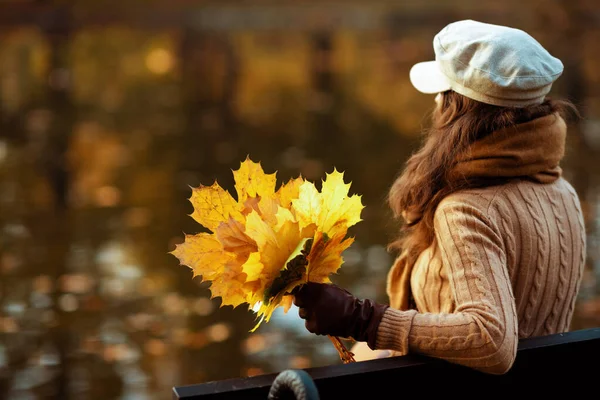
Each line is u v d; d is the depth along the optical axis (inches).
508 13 1421.0
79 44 1197.7
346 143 611.8
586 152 527.2
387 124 695.7
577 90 768.3
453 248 101.0
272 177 101.7
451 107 110.4
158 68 1052.5
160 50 1180.5
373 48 1214.3
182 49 1187.9
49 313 299.0
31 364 257.9
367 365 98.8
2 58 1068.5
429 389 100.3
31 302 309.3
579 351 106.2
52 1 1334.9
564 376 106.5
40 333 281.9
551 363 105.4
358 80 970.7
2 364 257.8
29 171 529.7
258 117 740.7
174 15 1466.5
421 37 1304.1
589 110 666.2
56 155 577.3
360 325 99.5
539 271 106.5
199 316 298.0
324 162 542.0
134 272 343.9
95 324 288.8
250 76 1010.1
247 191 100.7
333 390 97.0
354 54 1165.1
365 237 376.5
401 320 98.7
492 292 97.0
